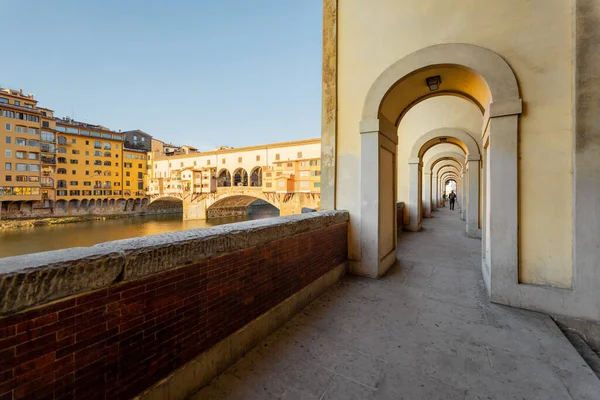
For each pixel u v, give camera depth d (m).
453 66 4.05
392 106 5.21
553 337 2.88
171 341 1.93
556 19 3.44
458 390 2.13
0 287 1.15
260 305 2.80
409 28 4.43
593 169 3.17
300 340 2.82
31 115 43.47
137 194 60.25
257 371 2.34
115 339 1.62
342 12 5.11
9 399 1.21
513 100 3.55
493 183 3.69
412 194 10.03
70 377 1.42
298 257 3.46
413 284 4.43
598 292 3.16
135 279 1.70
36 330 1.30
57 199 47.84
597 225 3.15
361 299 3.84
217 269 2.31
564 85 3.38
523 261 3.58
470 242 7.87
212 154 52.97
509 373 2.32
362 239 4.81
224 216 57.62
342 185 5.04
